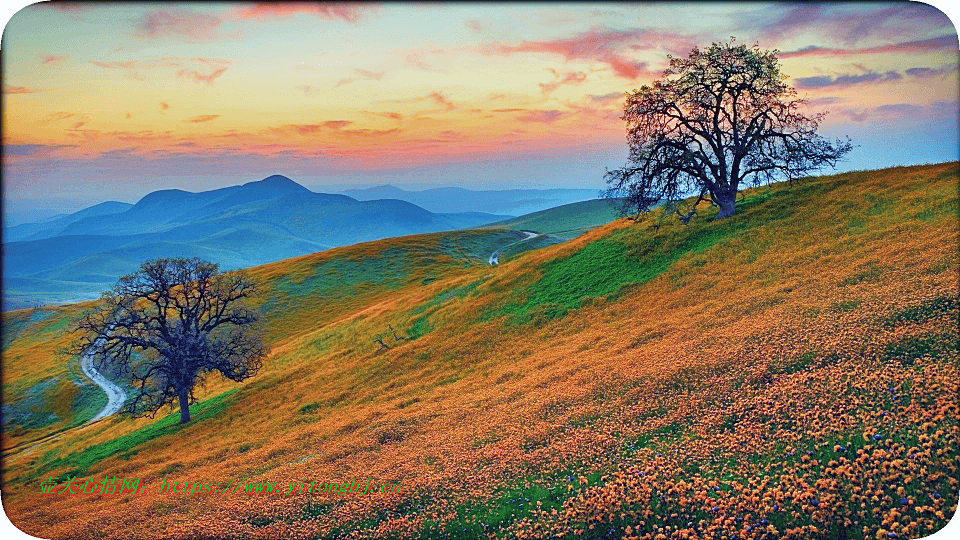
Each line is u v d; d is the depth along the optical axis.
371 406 38.34
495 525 18.09
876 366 20.25
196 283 61.69
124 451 46.56
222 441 41.25
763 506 15.76
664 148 49.44
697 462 18.66
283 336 86.81
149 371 54.72
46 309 135.50
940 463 14.96
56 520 26.86
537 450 22.30
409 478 22.39
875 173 48.31
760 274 36.97
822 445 17.39
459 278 76.19
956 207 34.88
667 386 24.64
